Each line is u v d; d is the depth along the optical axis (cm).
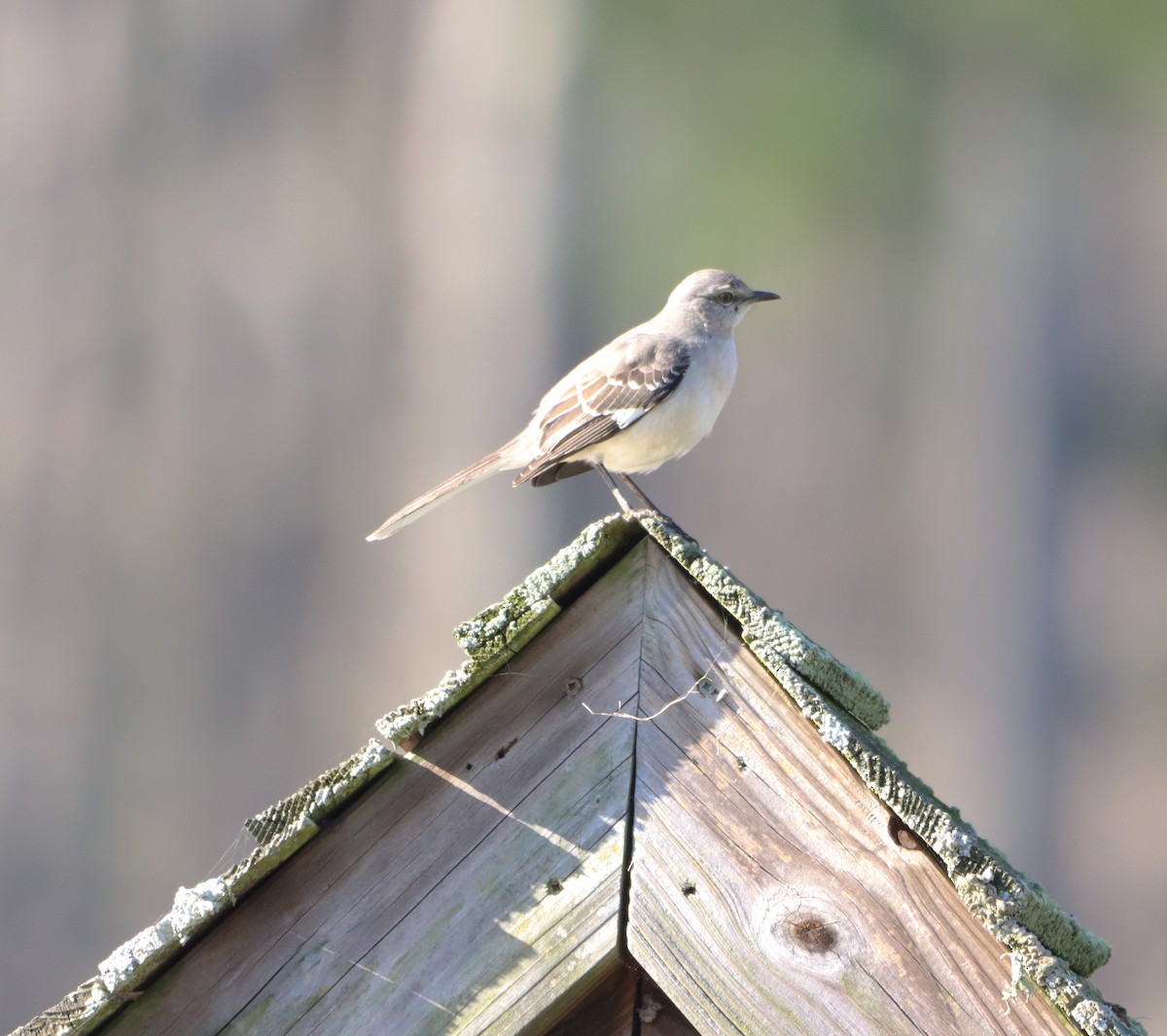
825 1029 448
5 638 1764
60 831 1728
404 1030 466
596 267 1839
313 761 1748
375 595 1767
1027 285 1906
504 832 475
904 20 1875
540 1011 462
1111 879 1802
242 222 1822
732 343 821
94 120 1825
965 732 1850
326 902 479
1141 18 1842
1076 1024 435
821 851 462
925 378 1898
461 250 1808
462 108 1811
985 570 1889
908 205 1889
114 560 1778
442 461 1780
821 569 1872
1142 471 1905
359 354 1809
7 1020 1667
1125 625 1866
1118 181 1903
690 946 458
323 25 1822
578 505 1773
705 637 478
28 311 1809
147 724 1750
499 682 485
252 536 1789
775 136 1873
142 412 1802
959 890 448
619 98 1845
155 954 466
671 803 469
